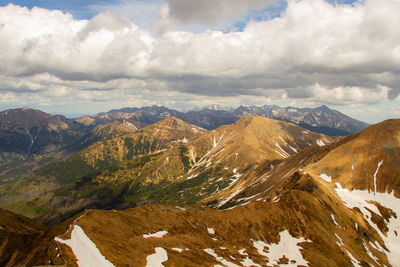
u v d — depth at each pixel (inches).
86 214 3203.7
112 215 3454.7
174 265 2524.6
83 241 2490.2
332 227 4793.3
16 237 3218.5
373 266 4109.3
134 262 2370.8
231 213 4694.9
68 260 2063.2
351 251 4325.8
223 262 2960.1
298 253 3895.2
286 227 4611.2
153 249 2790.4
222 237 3976.4
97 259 2218.3
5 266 2566.4
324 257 3863.2
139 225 3464.6
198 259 2824.8
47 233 2965.1
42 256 2242.9
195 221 4197.8
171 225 3831.2
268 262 3417.8
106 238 2704.2
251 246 3917.3
